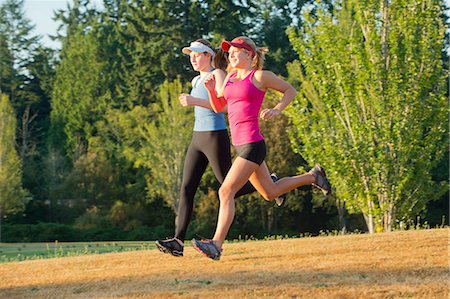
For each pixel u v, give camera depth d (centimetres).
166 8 6712
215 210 5741
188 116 5584
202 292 1079
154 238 5959
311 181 1052
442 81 2458
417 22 2409
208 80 1016
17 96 8306
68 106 7494
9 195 5891
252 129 955
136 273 1225
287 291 1062
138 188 6197
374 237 1503
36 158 7225
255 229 5878
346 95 2450
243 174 956
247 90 949
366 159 2459
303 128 2553
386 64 2450
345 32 2673
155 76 6744
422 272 1146
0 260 2411
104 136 6862
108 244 3816
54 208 6378
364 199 2494
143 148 5791
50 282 1220
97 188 6319
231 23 6744
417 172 2498
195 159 1095
